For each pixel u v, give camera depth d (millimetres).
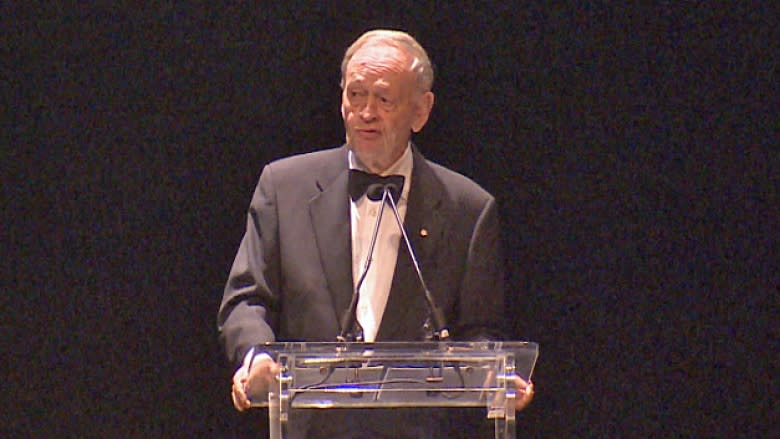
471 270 9844
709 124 12977
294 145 12898
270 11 12945
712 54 13008
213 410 12664
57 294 12547
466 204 10039
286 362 7496
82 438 12492
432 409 7660
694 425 12930
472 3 13055
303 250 9734
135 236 12680
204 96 12844
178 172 12766
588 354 13008
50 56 12680
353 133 9664
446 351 7543
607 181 13023
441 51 13039
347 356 7504
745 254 12953
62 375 12500
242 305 9492
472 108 13062
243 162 12836
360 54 9758
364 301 9648
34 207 12586
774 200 12930
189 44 12844
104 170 12680
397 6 13016
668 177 13008
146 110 12758
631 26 13047
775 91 12938
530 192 13055
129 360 12594
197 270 12719
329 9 12977
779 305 12922
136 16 12781
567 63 13055
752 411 12898
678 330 12969
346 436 7535
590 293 13023
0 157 12586
